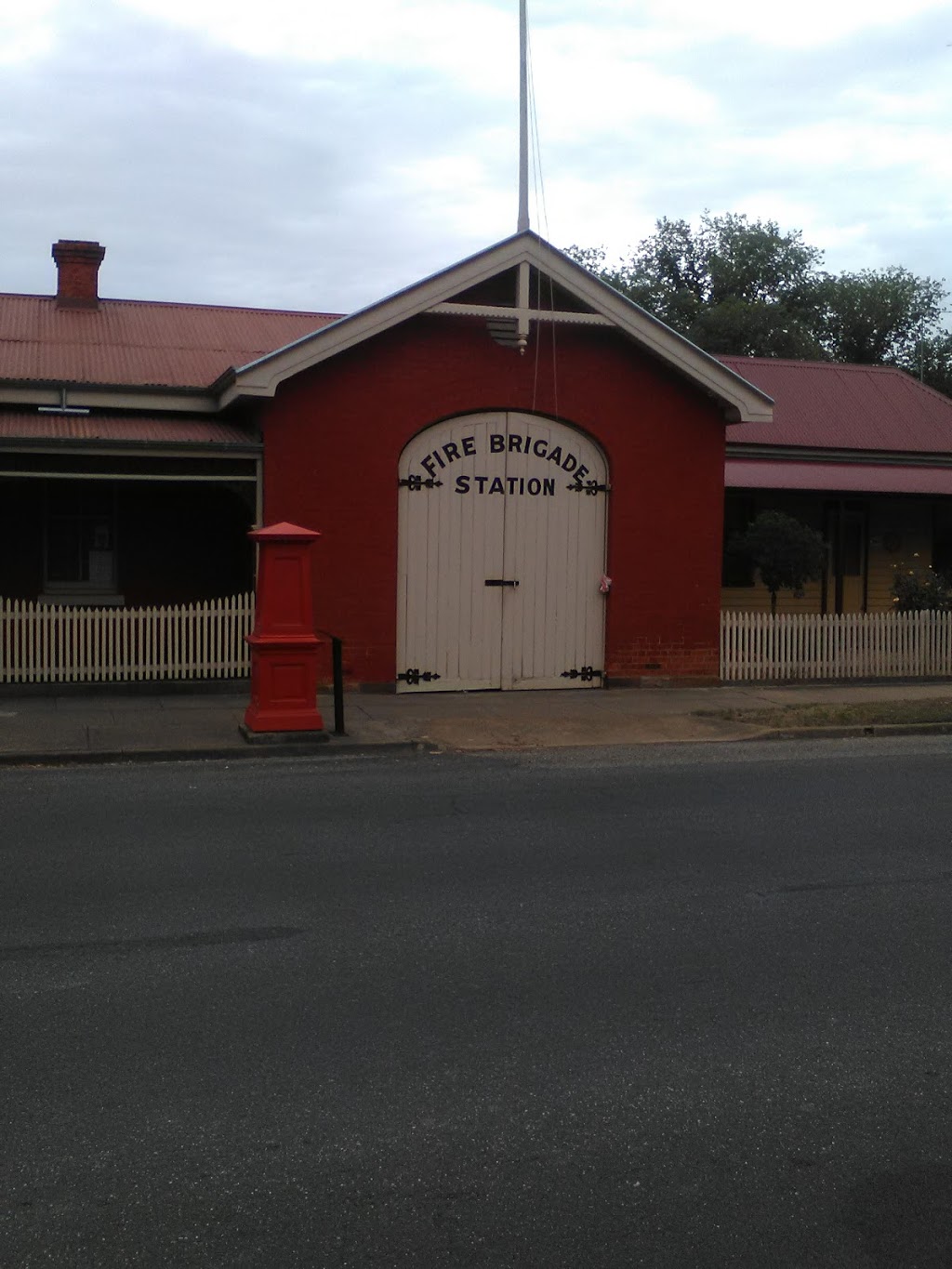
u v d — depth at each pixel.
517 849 8.38
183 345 18.95
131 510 17.56
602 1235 3.81
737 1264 3.67
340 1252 3.69
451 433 15.87
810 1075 4.93
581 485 16.42
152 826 8.87
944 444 23.61
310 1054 5.04
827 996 5.77
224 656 15.36
